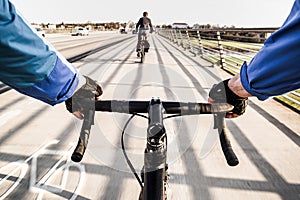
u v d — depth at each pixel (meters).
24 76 0.59
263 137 3.84
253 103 5.44
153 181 0.95
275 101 5.61
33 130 3.92
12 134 3.79
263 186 2.72
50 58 0.62
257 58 0.67
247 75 0.72
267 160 3.22
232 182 2.77
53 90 0.67
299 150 3.48
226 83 0.88
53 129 3.96
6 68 0.55
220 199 2.53
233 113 0.99
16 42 0.52
